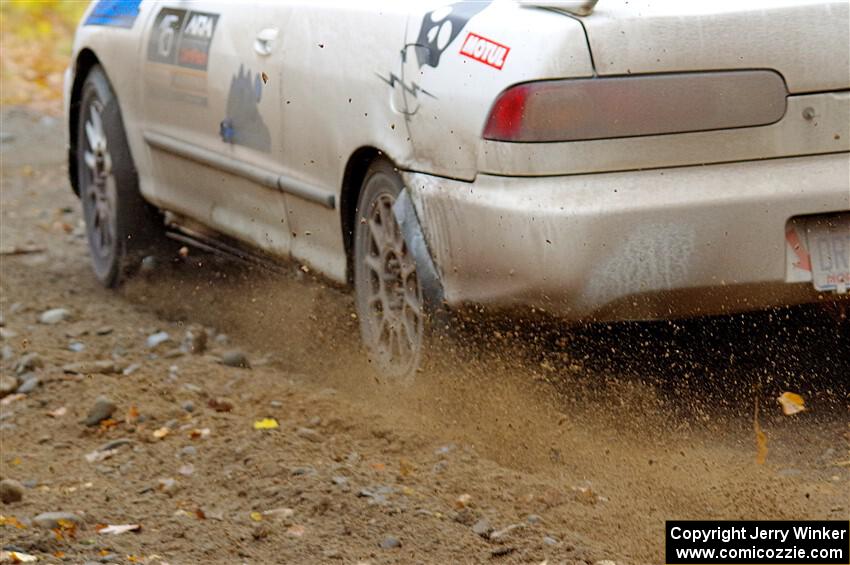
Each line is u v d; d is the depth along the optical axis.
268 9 12.18
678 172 9.18
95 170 15.44
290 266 12.38
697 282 9.17
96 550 8.31
